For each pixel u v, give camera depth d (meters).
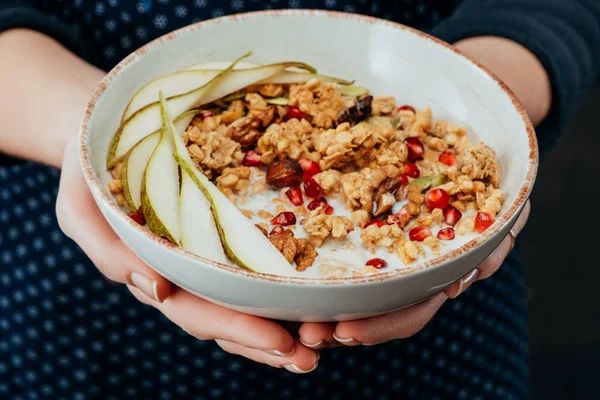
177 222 0.42
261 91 0.51
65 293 0.63
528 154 0.44
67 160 0.47
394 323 0.43
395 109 0.52
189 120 0.48
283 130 0.48
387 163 0.47
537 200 1.05
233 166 0.48
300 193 0.46
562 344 0.94
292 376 0.63
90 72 0.56
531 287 0.99
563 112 0.57
